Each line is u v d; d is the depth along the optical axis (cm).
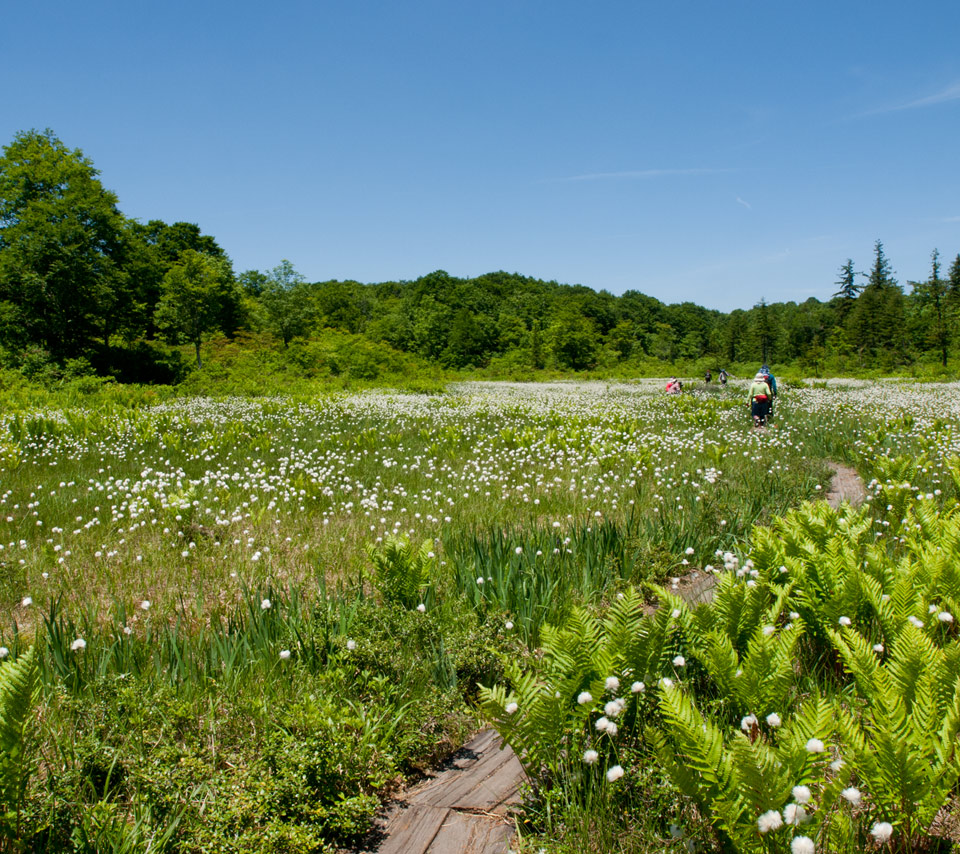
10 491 830
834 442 1300
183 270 4306
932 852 238
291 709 316
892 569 412
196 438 1375
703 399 2373
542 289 12825
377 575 469
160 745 303
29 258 3353
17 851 236
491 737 348
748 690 294
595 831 250
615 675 295
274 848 249
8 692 245
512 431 1331
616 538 601
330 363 4138
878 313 5525
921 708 266
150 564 599
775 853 210
